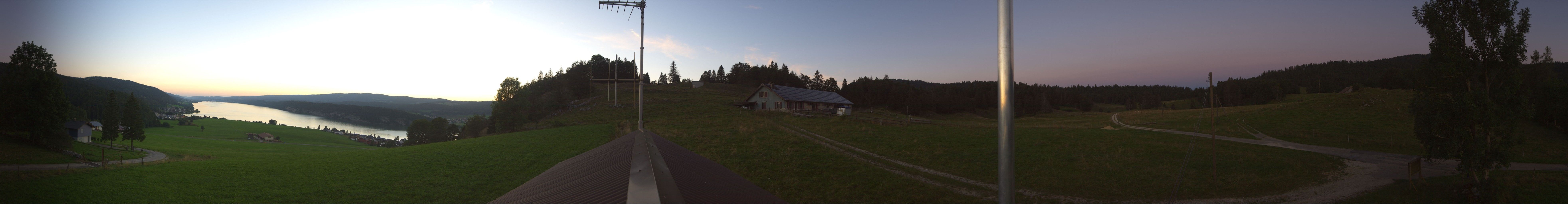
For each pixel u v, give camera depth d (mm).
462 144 54812
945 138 48688
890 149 42219
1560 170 30062
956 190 27781
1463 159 21719
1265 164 32844
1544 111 58344
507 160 40969
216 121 181125
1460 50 21891
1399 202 23391
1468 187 22391
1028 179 30094
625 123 67875
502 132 74125
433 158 43344
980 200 25516
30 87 48844
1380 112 72500
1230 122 69625
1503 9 21016
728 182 12812
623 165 11133
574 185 11188
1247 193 25750
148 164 38844
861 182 29516
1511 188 23422
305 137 138750
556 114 103750
